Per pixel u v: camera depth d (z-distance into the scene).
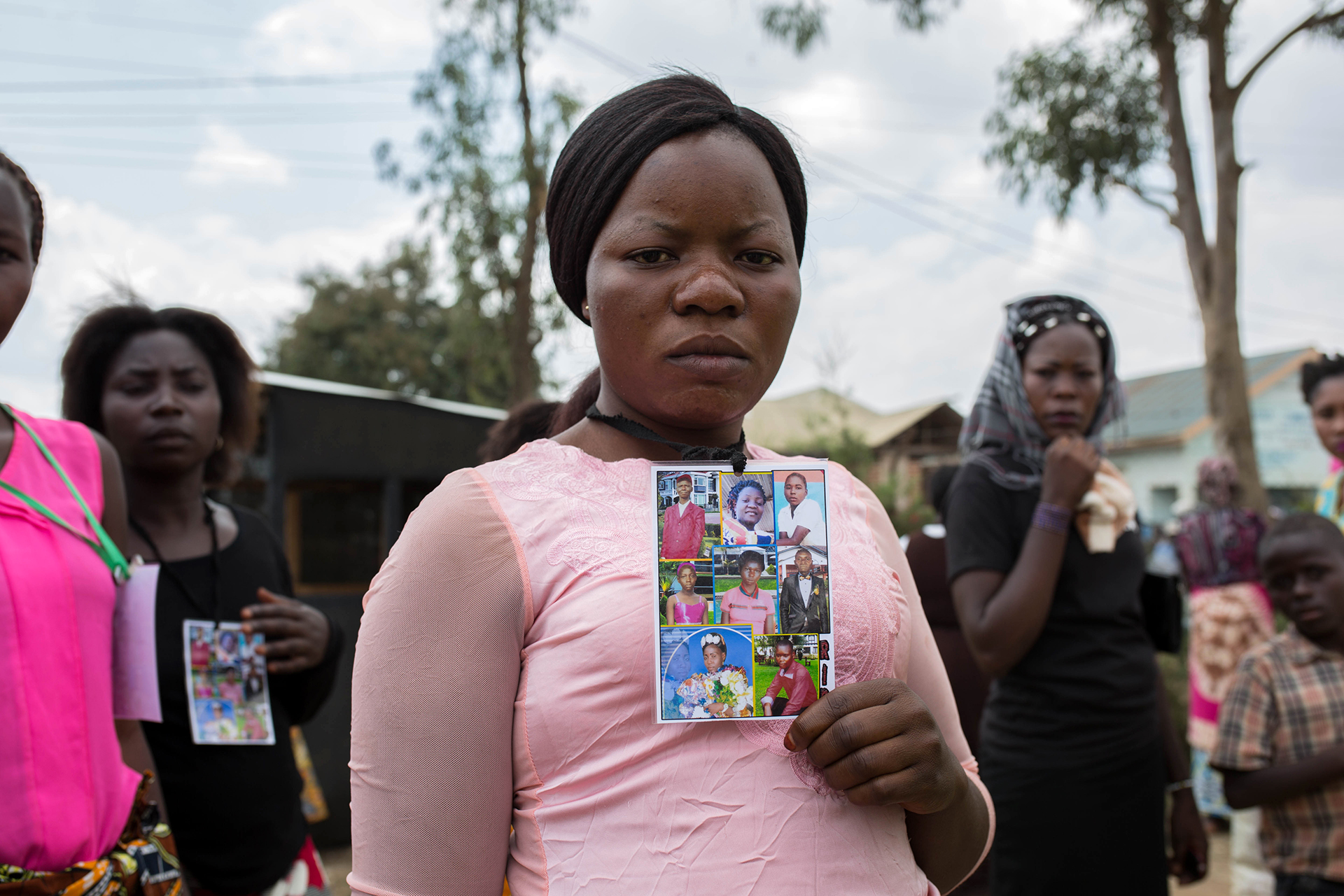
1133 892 2.10
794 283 1.01
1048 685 2.16
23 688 1.37
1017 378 2.37
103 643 1.52
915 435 19.94
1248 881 3.18
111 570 1.58
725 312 0.95
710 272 0.95
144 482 2.23
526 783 0.92
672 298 0.96
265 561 2.38
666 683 0.90
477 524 0.95
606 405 1.11
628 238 0.97
